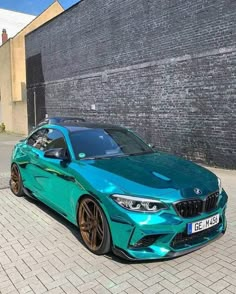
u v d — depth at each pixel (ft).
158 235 11.59
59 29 60.44
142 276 11.60
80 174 13.79
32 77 73.72
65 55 59.16
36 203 20.27
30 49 73.92
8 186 24.82
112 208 11.96
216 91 31.37
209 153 32.73
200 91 32.99
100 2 47.70
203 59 32.32
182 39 34.50
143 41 39.96
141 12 39.91
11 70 87.92
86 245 13.82
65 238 14.97
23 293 10.81
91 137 16.83
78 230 15.84
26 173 19.84
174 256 11.79
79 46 54.34
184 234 11.95
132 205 11.64
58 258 13.08
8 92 90.74
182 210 11.84
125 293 10.65
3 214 18.39
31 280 11.56
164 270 11.96
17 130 86.07
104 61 48.03
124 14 42.98
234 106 29.89
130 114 43.37
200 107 33.17
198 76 33.06
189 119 34.53
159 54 37.68
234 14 29.09
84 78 53.57
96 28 49.29
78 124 18.88
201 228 12.25
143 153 16.80
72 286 11.12
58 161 15.75
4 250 13.91
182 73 34.83
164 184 12.32
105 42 47.42
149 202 11.59
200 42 32.53
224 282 11.21
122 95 44.65
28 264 12.68
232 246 13.98
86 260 12.83
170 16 35.81
